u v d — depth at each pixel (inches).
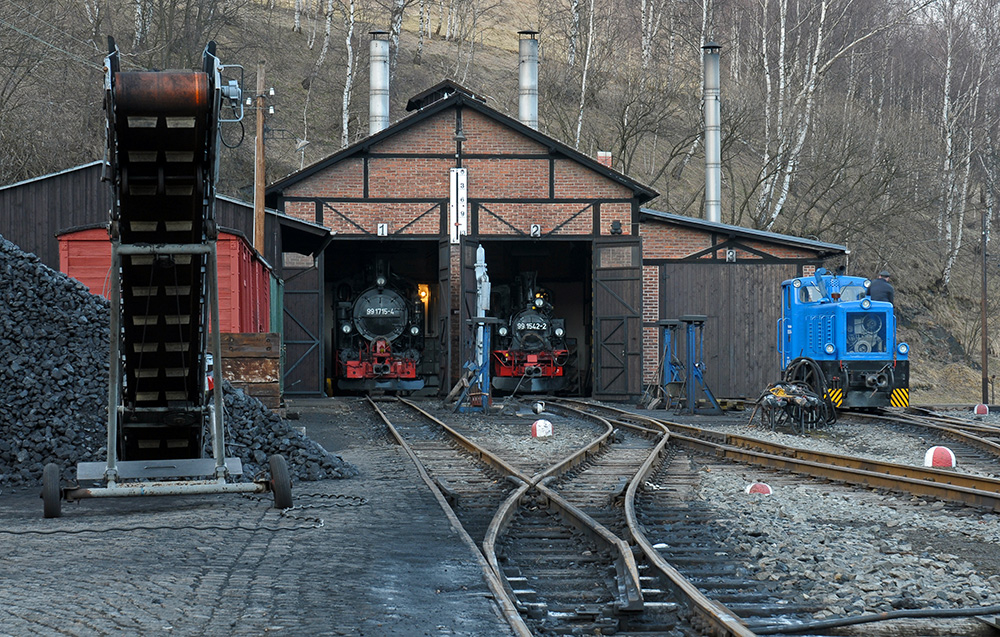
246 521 370.0
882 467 556.1
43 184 1067.9
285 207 1378.0
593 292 1414.9
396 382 1533.0
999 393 1956.2
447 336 1380.4
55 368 518.0
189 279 368.2
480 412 1095.6
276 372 793.6
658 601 264.2
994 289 2373.3
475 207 1397.6
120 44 1863.9
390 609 239.0
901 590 276.4
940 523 394.3
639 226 1421.0
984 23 2608.3
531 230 1396.4
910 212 2301.9
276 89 2285.9
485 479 531.2
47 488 384.5
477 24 3496.6
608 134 2367.1
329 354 1733.5
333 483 499.8
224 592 253.6
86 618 226.5
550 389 1588.3
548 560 322.3
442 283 1423.5
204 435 492.4
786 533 365.4
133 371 396.5
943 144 2443.4
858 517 410.0
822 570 302.5
